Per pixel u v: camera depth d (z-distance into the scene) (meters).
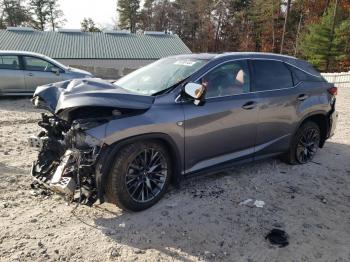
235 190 4.86
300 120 5.65
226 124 4.70
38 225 3.88
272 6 59.38
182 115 4.28
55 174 3.97
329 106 6.08
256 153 5.20
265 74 5.28
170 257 3.44
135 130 3.92
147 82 4.75
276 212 4.34
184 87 4.29
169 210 4.26
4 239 3.61
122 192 3.96
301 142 5.88
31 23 76.25
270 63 5.41
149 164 4.19
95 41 41.47
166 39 44.38
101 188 3.82
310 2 57.25
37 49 37.81
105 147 3.82
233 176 5.32
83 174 3.80
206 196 4.65
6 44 37.84
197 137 4.45
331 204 4.63
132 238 3.71
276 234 3.88
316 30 43.75
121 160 3.91
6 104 11.22
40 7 74.75
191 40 75.56
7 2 74.81
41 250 3.46
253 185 5.05
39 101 4.51
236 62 5.00
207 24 71.12
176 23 77.06
